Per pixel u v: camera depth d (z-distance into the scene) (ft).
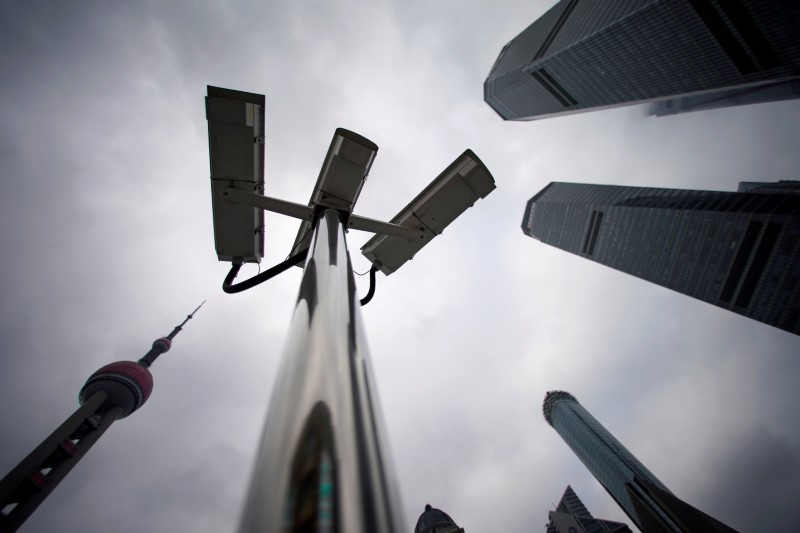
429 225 14.93
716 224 334.03
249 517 1.70
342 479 1.93
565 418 589.73
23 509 180.65
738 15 251.60
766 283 305.12
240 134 11.16
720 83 307.37
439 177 14.51
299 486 1.86
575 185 545.44
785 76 280.51
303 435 2.23
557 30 383.86
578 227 501.56
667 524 368.48
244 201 11.59
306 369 2.95
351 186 12.13
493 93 493.77
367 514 1.77
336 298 4.34
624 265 438.81
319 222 8.82
